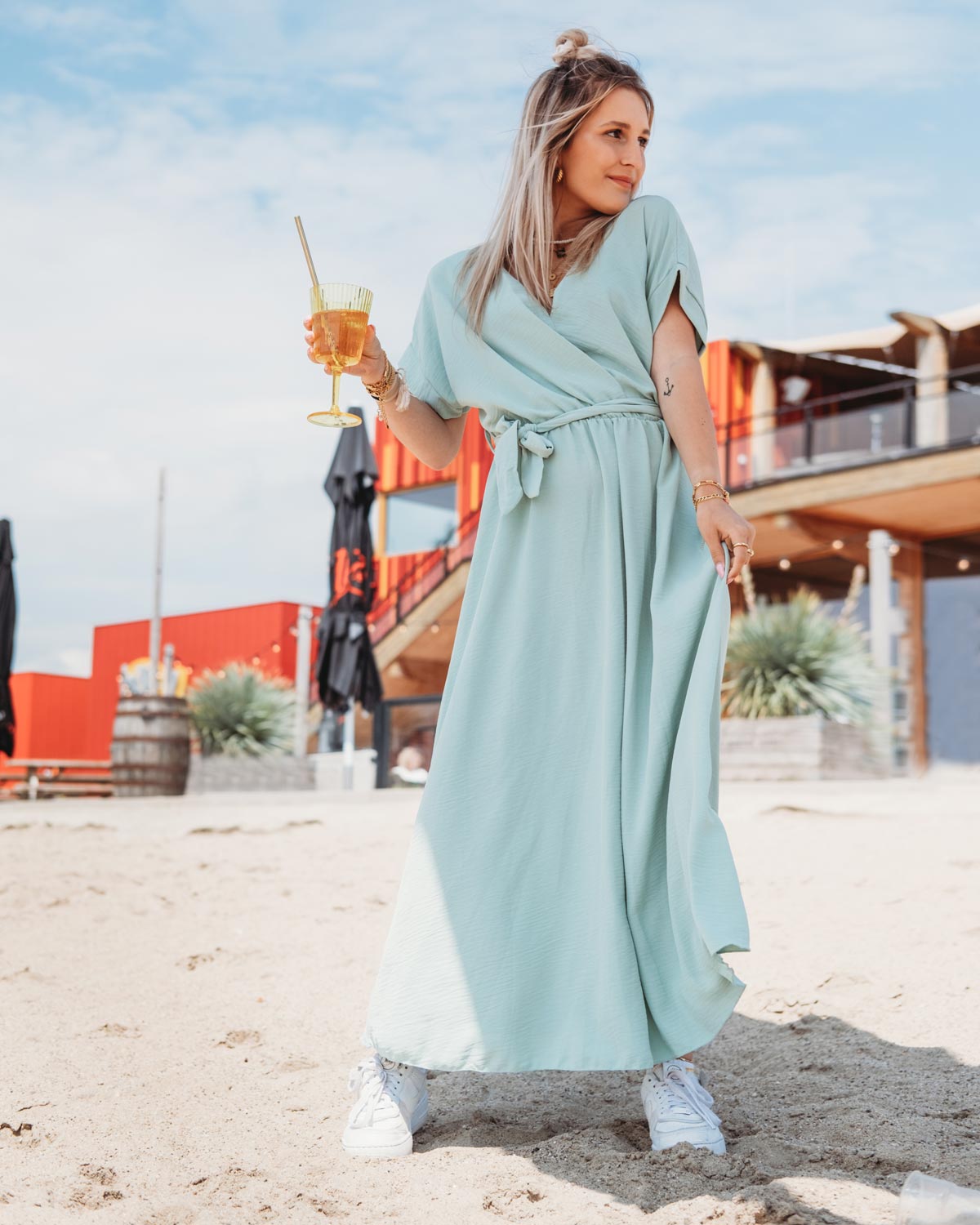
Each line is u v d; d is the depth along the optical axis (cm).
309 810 717
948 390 1465
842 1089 189
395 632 1834
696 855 158
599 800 173
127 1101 199
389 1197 152
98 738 2542
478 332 195
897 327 1562
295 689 1716
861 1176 150
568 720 180
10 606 1373
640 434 185
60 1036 239
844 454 1497
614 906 166
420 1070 178
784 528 1543
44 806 927
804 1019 228
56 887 428
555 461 186
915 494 1442
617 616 179
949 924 283
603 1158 159
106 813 759
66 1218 148
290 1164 168
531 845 176
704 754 161
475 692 184
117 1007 263
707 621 169
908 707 1342
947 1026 215
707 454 179
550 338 188
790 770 1038
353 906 369
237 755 1473
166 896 407
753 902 330
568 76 190
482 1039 167
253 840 550
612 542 181
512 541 189
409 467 1989
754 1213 137
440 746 183
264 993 272
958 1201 132
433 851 177
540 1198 149
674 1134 160
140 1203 153
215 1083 209
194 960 304
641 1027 161
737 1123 176
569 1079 209
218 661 2316
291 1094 202
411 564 1970
